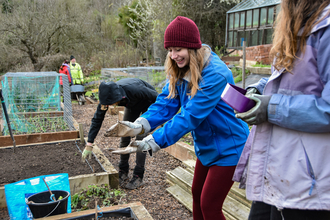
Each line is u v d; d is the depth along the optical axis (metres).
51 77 6.94
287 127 1.15
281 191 1.20
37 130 5.75
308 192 1.12
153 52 17.95
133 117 3.57
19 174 3.54
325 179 1.10
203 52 1.75
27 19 16.08
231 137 1.88
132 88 3.24
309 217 1.17
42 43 16.77
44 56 16.64
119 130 1.62
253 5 9.88
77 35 18.20
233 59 10.43
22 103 6.57
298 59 1.15
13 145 4.58
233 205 2.77
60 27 17.02
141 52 18.52
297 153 1.15
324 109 1.03
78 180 3.33
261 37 9.80
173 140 1.57
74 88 10.43
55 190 2.69
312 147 1.12
